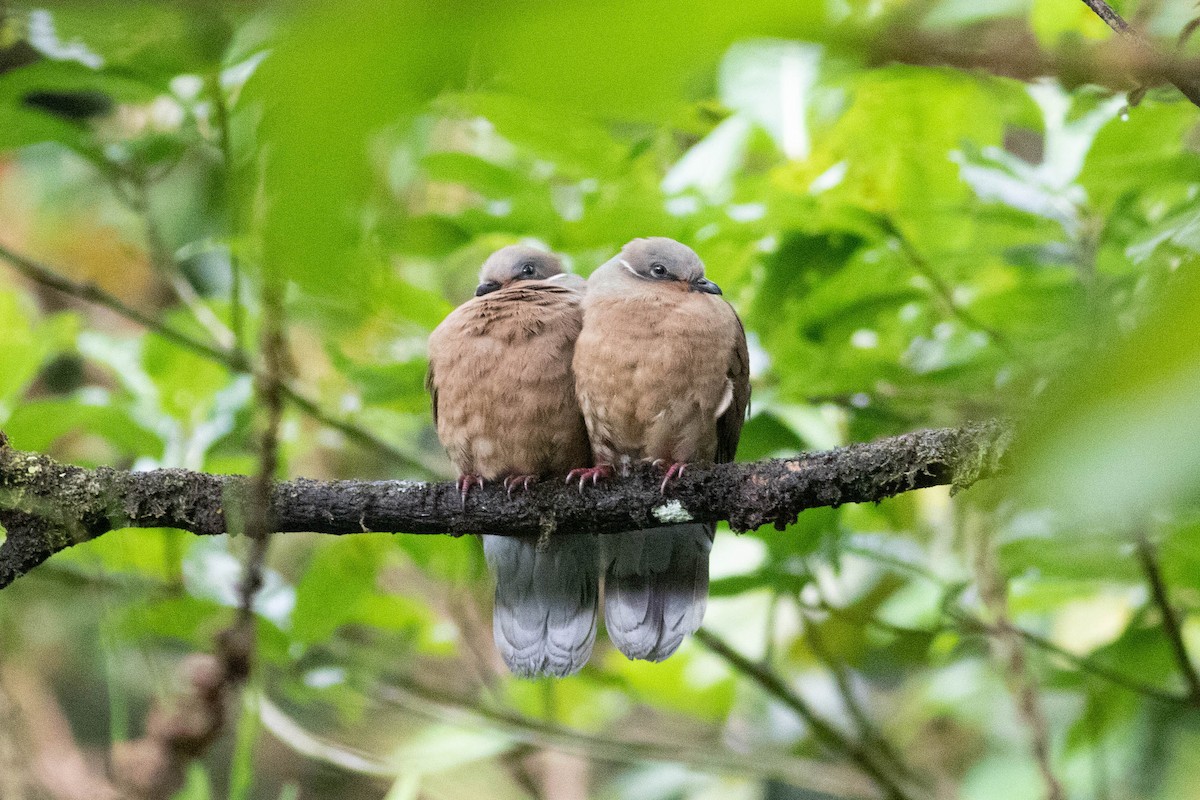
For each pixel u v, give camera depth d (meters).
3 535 9.16
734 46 0.92
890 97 6.47
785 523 6.72
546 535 7.46
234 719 13.31
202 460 9.42
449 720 10.29
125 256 13.04
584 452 8.73
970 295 9.12
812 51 1.23
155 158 8.87
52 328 9.80
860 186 7.50
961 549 9.03
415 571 12.31
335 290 1.03
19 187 13.23
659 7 0.86
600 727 12.48
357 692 10.33
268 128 0.89
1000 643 8.90
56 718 11.88
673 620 8.39
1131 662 8.98
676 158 8.73
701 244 8.40
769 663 9.75
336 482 7.14
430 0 0.84
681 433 8.30
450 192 10.53
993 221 7.88
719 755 10.45
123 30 1.33
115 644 9.21
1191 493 0.74
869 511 9.94
